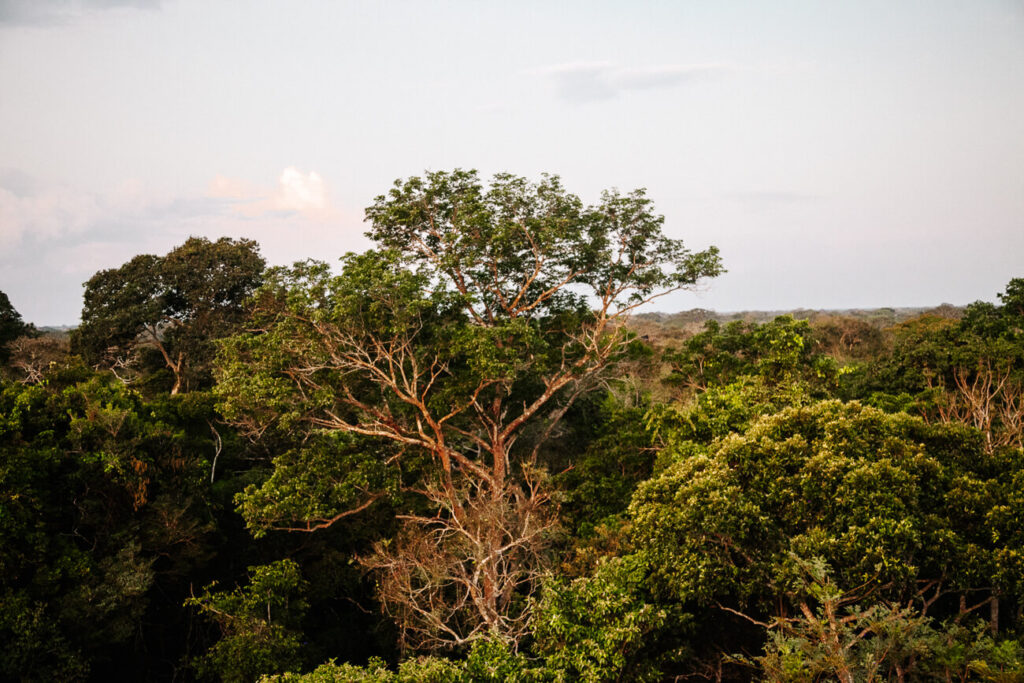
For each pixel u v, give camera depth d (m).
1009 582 10.67
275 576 17.44
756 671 13.68
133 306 40.56
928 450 13.12
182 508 17.58
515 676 11.62
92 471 16.52
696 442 20.06
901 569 10.77
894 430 13.44
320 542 22.28
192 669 18.38
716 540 12.91
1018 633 10.88
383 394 20.48
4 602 13.39
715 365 29.69
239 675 15.05
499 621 14.21
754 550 12.62
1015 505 11.25
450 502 18.22
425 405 20.67
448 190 21.59
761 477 13.44
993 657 9.39
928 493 12.08
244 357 20.58
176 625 19.38
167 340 44.22
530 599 14.12
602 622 12.73
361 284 17.33
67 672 13.68
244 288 43.97
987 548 11.30
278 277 18.47
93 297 42.69
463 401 20.19
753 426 15.24
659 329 69.44
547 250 22.39
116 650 16.69
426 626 16.95
